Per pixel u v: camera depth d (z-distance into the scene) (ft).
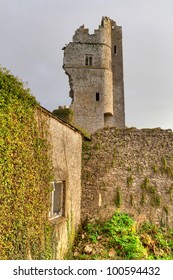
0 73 15.43
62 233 27.02
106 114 120.26
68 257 27.76
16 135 17.12
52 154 24.53
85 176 38.45
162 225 37.45
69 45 121.49
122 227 33.94
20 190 17.58
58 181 27.45
